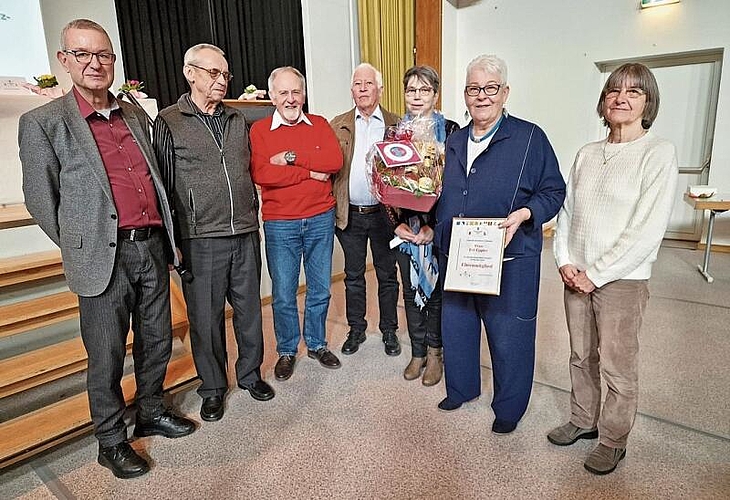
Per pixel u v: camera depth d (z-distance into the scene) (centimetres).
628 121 160
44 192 162
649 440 196
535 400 231
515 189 180
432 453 195
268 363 280
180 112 201
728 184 493
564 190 182
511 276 186
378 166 201
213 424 220
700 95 511
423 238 223
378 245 271
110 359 181
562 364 267
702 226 512
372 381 255
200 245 208
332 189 264
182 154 199
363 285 284
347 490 176
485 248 177
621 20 514
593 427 195
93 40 158
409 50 544
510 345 192
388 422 217
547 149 182
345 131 256
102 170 167
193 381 257
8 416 230
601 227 166
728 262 461
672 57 513
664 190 153
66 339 265
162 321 200
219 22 426
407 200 198
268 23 446
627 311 164
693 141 525
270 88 231
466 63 630
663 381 241
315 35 433
